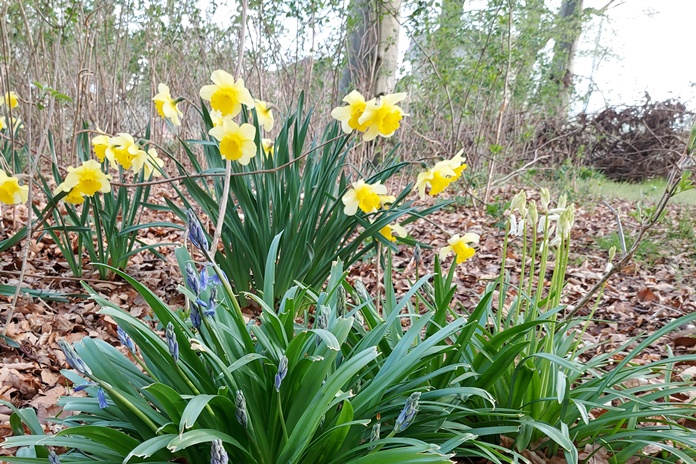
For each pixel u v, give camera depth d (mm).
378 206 2951
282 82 7020
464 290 3961
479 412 1701
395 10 7133
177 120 3041
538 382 1798
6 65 3154
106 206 3561
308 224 3141
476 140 7758
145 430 1439
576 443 1904
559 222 1885
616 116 12047
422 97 8414
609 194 9758
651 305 3900
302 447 1354
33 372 2488
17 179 2602
